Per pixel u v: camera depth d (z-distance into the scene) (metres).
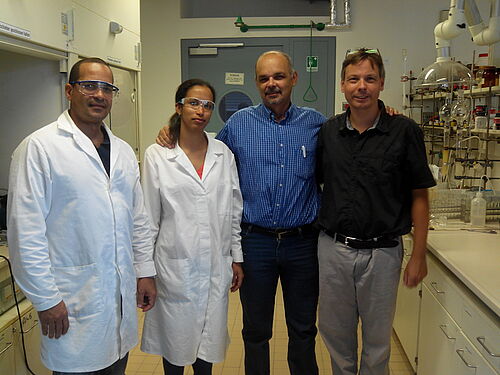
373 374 2.14
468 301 1.81
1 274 2.05
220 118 4.74
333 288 2.10
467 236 2.42
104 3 2.94
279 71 2.08
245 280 2.23
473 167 3.15
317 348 2.98
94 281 1.67
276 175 2.13
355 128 2.00
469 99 3.19
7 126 2.61
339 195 2.02
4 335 1.97
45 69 2.54
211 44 4.63
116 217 1.73
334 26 4.46
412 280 2.03
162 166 2.03
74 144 1.67
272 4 4.73
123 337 1.79
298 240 2.19
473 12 2.72
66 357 1.67
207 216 2.03
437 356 2.18
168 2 4.61
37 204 1.58
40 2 2.17
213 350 2.07
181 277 2.00
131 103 3.55
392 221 1.98
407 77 4.16
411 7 4.43
